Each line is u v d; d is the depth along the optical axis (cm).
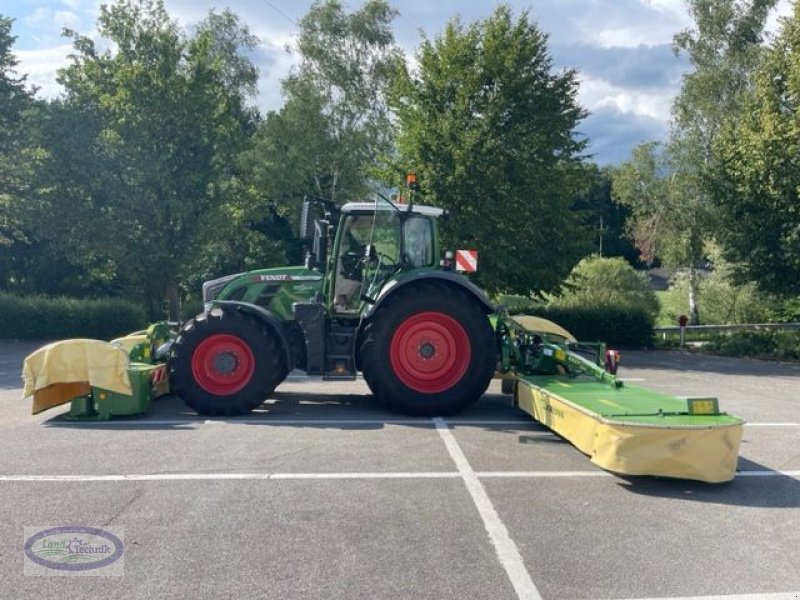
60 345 760
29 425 752
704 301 3294
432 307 804
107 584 372
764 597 369
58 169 2105
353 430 734
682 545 435
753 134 1897
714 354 1991
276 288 873
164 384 889
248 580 378
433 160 1953
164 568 391
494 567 398
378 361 801
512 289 2052
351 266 855
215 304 820
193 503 495
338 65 3288
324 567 394
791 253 1831
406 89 2062
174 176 2147
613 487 546
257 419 792
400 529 451
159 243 2148
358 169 3158
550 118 2006
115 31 2158
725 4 3191
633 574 392
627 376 1375
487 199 1914
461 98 1956
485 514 481
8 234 2738
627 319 2128
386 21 3356
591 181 2189
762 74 1962
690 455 537
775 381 1297
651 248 3628
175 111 2105
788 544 440
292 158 3147
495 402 924
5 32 2306
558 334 886
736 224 1978
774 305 2577
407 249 863
